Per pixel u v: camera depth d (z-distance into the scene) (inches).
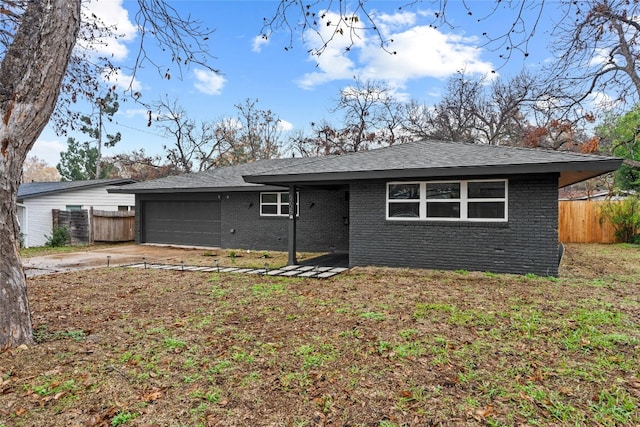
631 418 112.4
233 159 1322.6
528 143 724.0
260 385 135.9
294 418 115.3
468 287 286.0
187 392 131.2
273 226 568.4
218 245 616.7
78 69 293.0
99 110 366.9
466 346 167.9
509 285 290.7
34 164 1897.1
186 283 323.9
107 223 704.4
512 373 142.0
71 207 732.0
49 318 219.3
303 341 177.8
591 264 406.3
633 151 584.4
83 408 120.8
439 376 140.6
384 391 130.5
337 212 538.3
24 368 148.7
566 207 665.6
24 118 165.3
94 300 264.7
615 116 584.1
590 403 121.0
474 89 981.8
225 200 603.8
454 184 352.8
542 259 322.0
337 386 134.5
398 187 374.6
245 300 259.3
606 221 643.5
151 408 121.0
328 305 240.7
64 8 170.9
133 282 331.0
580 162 286.8
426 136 1064.8
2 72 165.2
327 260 459.8
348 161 411.5
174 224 659.4
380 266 380.8
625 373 140.9
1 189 164.2
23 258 511.8
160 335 188.9
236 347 171.8
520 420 112.4
